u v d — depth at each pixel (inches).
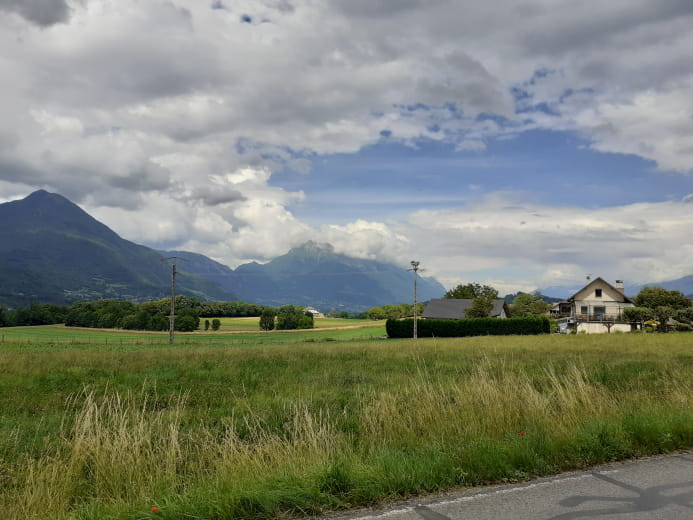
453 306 3565.5
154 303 4933.6
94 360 861.2
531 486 194.4
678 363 735.1
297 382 594.2
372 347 1305.4
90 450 229.6
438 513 165.8
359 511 169.3
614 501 176.7
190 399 479.8
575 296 2824.8
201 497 172.7
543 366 675.4
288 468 204.2
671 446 250.5
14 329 3821.4
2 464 247.6
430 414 295.3
